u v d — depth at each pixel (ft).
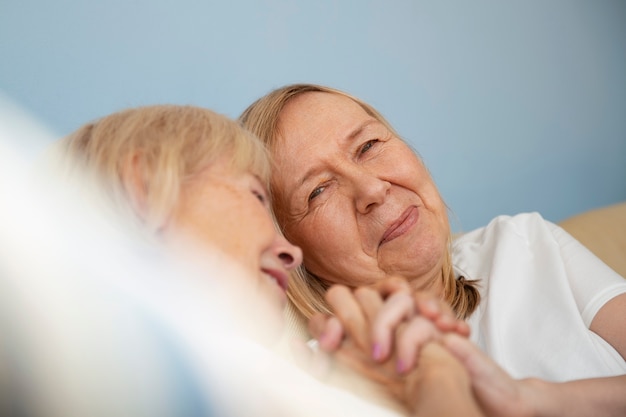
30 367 1.59
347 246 2.93
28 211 1.74
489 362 1.50
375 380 1.48
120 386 1.57
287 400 1.60
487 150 6.23
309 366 1.74
